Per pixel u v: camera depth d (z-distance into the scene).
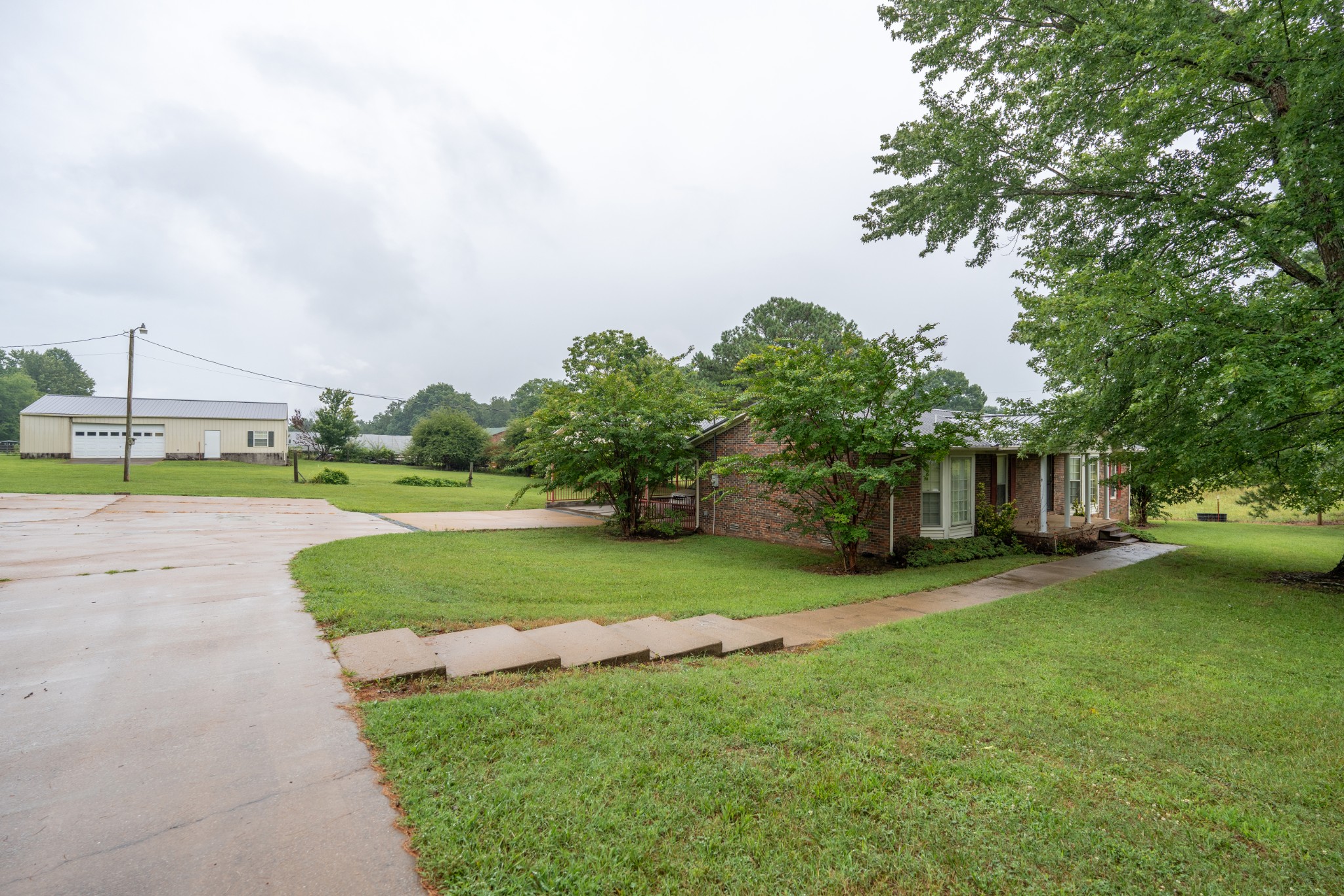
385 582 7.88
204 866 2.34
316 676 4.42
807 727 3.94
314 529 14.11
